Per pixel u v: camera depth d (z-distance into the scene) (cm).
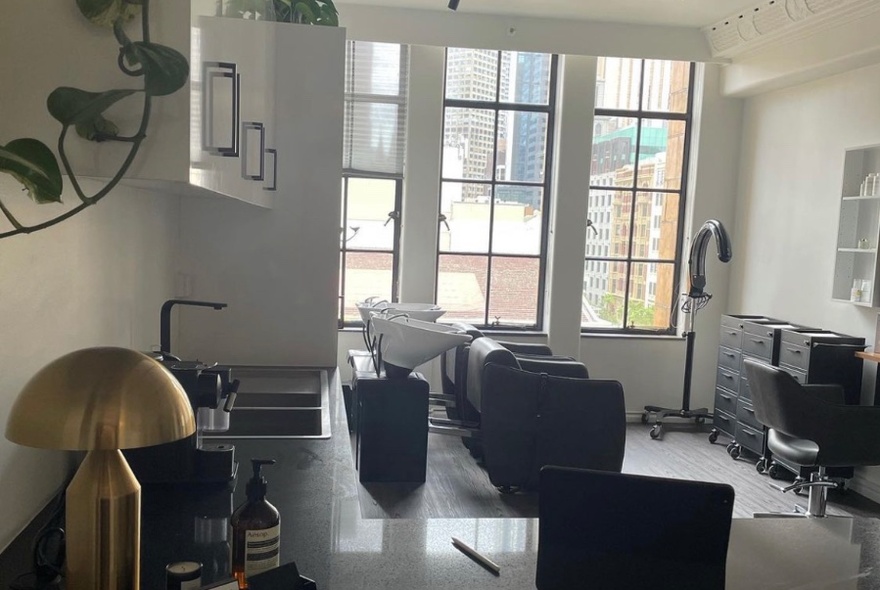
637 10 468
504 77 521
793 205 478
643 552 105
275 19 283
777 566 130
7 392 115
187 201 272
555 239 526
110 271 174
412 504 355
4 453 116
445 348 352
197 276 277
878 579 127
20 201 119
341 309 521
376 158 506
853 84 427
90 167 117
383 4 472
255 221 279
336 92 282
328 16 315
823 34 414
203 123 133
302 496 149
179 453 148
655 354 549
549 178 534
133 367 85
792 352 426
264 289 282
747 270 529
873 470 407
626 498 105
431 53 494
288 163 281
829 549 138
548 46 494
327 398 239
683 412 529
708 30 498
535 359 420
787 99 487
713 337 551
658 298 555
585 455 364
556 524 107
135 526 91
